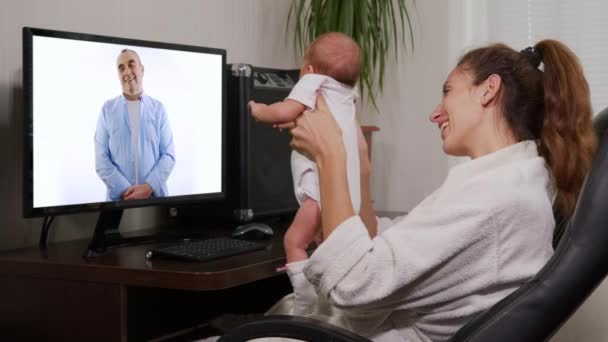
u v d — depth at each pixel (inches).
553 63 42.1
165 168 71.4
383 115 116.3
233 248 62.9
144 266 56.6
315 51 51.1
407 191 115.5
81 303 57.9
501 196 39.0
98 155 65.4
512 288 39.9
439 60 112.0
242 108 79.1
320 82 49.3
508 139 42.7
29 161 60.2
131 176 68.2
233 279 55.5
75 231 75.7
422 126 113.7
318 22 103.0
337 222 42.2
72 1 74.0
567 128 41.3
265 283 82.8
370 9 103.0
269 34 104.9
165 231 78.5
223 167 77.2
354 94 52.1
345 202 42.7
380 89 106.7
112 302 56.5
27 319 60.0
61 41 62.2
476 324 35.2
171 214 85.7
